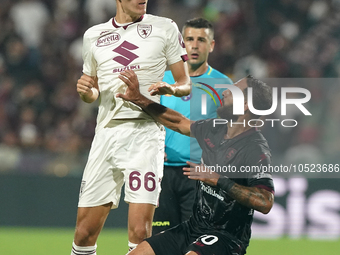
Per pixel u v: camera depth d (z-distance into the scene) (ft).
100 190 48.47
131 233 46.19
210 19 143.43
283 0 146.00
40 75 132.77
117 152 47.65
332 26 145.28
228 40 139.85
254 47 140.36
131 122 47.85
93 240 49.39
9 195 99.81
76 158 101.65
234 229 42.73
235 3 145.79
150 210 46.75
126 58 47.34
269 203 40.47
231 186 40.96
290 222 92.89
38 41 138.10
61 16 142.00
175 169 58.29
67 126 117.91
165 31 47.85
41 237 91.09
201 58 60.23
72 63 135.44
